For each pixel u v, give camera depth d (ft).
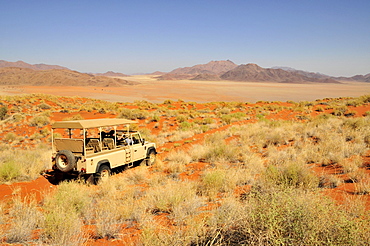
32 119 99.19
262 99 492.54
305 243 11.45
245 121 94.89
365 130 48.16
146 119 107.04
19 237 18.02
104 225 19.44
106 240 18.02
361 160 31.09
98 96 455.63
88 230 19.94
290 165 26.13
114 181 33.88
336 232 11.66
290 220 12.30
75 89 631.15
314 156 36.29
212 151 44.14
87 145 36.94
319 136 49.44
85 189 30.22
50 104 144.15
